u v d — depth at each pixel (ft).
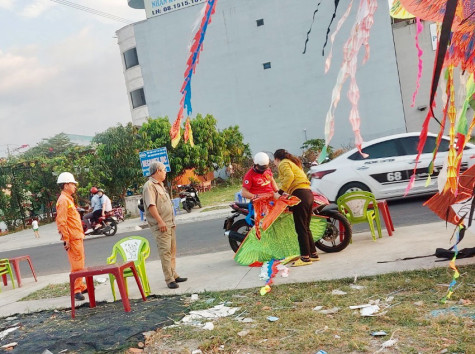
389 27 92.02
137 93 117.29
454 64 6.16
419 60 6.58
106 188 69.51
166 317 16.05
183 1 108.88
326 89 99.45
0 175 82.99
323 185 35.09
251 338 13.00
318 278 18.03
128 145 69.41
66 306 20.26
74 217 21.29
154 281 22.61
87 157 70.28
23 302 22.67
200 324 14.87
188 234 38.88
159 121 78.89
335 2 5.48
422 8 6.42
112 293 20.18
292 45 101.24
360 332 12.19
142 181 70.18
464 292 13.80
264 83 104.63
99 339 14.60
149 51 112.57
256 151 106.63
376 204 23.62
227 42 106.11
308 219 20.62
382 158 34.24
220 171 106.01
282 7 101.04
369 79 94.12
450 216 15.65
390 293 14.96
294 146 103.81
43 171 83.20
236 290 18.30
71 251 21.03
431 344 10.77
